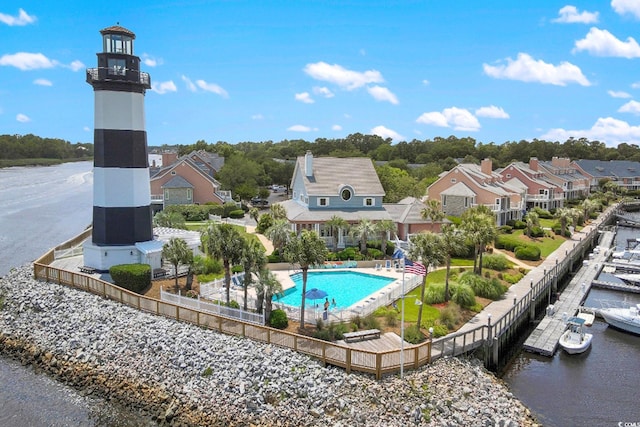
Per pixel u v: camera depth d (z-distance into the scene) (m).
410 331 33.25
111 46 43.59
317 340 29.34
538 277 52.41
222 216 86.50
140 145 45.44
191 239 51.31
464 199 82.94
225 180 109.50
